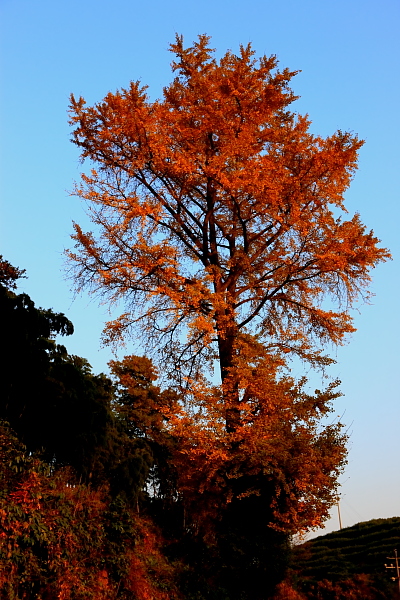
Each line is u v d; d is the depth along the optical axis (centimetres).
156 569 1484
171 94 1641
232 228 1719
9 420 1578
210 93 1546
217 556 1504
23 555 1103
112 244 1490
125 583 1327
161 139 1502
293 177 1538
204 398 1406
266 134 1580
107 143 1543
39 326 1736
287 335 1605
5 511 1122
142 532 1647
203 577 1488
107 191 1522
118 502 1473
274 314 1714
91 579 1237
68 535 1243
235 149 1487
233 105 1550
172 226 1678
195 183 1620
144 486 2212
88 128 1549
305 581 2458
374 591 2550
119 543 1381
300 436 1423
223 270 1694
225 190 1538
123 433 2241
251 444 1356
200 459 1384
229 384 1425
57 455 1720
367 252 1512
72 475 1695
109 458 1975
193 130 1530
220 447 1370
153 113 1512
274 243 1678
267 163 1491
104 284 1509
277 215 1520
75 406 1797
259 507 1450
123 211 1487
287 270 1573
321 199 1565
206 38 1631
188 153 1526
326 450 1443
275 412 1436
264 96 1547
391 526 4109
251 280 1588
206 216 1678
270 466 1368
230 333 1575
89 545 1309
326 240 1523
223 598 1413
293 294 1683
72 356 2083
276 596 1535
